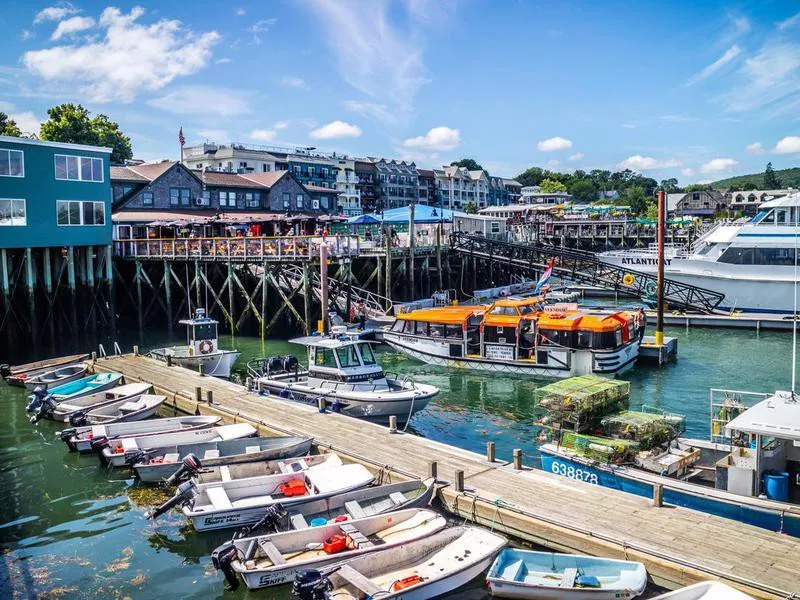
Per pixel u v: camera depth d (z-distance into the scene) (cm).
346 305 3700
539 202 12562
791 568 1018
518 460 1465
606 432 1513
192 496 1371
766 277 3844
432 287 4528
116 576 1184
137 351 2888
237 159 7844
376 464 1501
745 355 3058
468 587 1120
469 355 2825
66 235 3681
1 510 1465
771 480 1223
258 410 1988
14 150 3453
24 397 2436
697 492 1252
